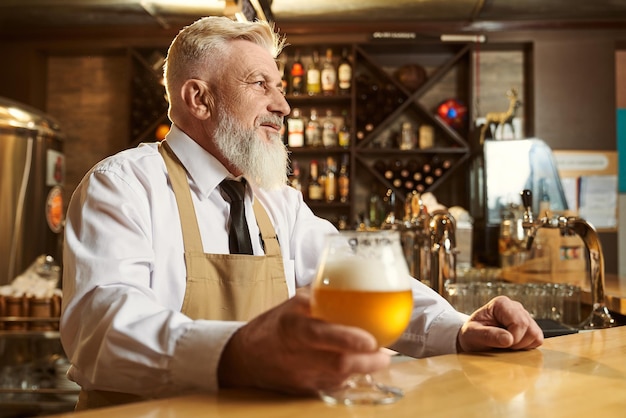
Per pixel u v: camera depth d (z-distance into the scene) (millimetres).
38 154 4895
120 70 5848
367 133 5484
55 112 5852
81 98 5844
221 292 1583
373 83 5586
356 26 5430
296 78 5438
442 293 2385
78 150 5828
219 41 1802
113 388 1104
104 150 5816
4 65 5617
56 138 5121
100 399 1186
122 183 1502
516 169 4535
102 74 5852
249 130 1781
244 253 1707
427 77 5668
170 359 993
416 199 2912
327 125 5445
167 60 1880
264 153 1786
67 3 4945
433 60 5711
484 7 5086
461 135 5500
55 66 5867
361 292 778
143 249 1412
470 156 5383
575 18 5375
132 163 1582
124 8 5039
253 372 870
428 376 929
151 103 5492
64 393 2787
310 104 5613
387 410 753
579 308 2570
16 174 4801
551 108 5484
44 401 2840
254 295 1602
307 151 5395
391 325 793
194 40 1803
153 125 5430
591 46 5449
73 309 1276
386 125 5445
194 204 1687
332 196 5375
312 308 829
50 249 5016
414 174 5422
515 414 738
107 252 1344
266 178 1793
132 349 1041
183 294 1572
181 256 1587
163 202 1600
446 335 1276
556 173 4488
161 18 5270
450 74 5664
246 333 898
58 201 5137
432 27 5457
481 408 762
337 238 818
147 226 1512
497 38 5465
